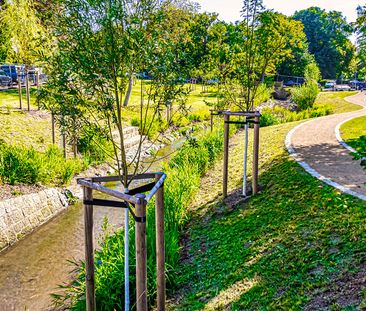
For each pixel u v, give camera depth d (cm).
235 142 1616
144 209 381
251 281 527
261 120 2075
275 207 741
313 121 1694
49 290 654
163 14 410
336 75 8506
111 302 519
